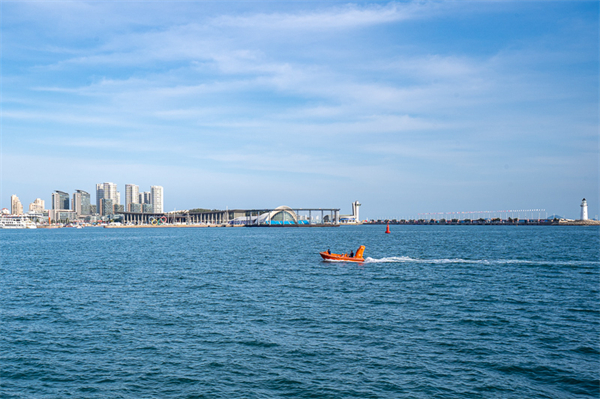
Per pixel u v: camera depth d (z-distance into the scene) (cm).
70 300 4734
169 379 2606
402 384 2527
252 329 3562
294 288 5425
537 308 4266
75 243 17275
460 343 3195
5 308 4353
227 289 5369
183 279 6244
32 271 7319
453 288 5381
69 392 2455
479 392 2431
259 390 2462
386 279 6128
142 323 3756
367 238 19612
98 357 2958
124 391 2459
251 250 12038
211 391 2455
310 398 2370
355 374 2664
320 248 12800
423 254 10362
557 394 2411
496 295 4922
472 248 12231
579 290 5216
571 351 3028
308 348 3105
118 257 10050
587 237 18938
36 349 3116
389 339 3294
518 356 2938
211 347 3136
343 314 4050
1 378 2633
